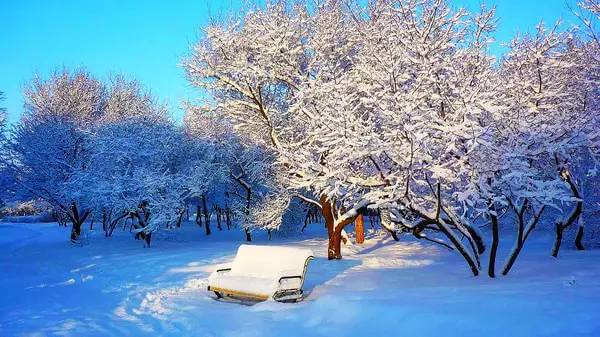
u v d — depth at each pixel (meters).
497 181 8.62
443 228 9.65
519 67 10.42
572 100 10.85
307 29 15.45
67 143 23.66
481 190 8.68
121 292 10.05
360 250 17.59
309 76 15.13
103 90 33.50
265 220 19.23
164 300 8.70
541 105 9.69
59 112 28.67
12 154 23.59
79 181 20.66
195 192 21.41
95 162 21.02
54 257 17.39
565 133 9.35
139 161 21.25
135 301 8.95
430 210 10.26
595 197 13.94
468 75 9.85
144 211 21.19
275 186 18.67
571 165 10.98
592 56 11.11
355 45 15.07
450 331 5.43
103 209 23.59
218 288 8.56
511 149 8.65
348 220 14.26
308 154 11.07
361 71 11.80
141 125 22.34
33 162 22.95
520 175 7.88
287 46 14.48
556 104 10.09
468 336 5.23
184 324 6.73
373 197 9.12
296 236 25.06
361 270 11.57
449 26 10.01
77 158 23.73
